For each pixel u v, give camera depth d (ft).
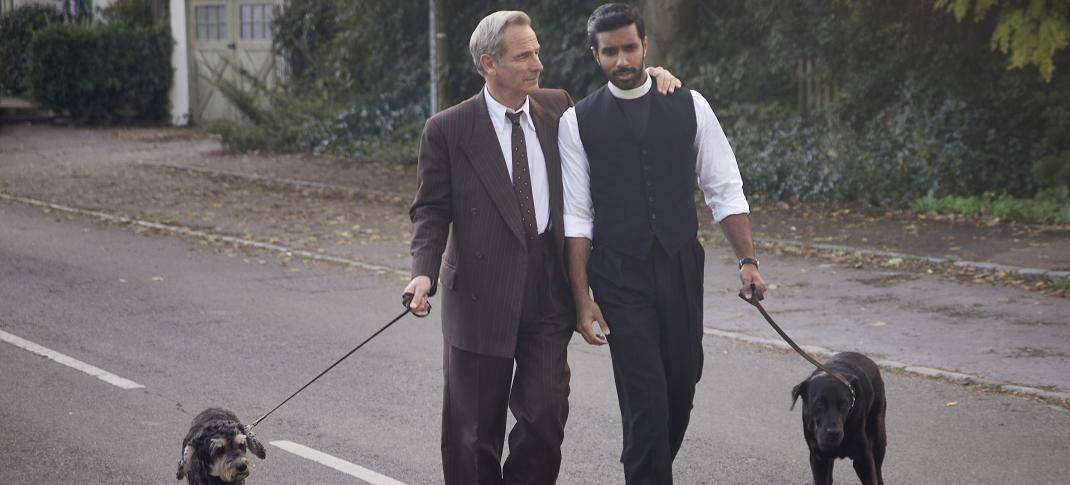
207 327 32.71
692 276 16.61
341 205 57.06
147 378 27.30
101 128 98.02
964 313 32.63
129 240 47.57
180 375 27.61
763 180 54.44
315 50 89.71
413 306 16.25
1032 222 45.98
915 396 25.20
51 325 32.65
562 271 16.67
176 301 36.24
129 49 98.99
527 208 16.49
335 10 88.79
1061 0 47.57
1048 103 52.29
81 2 106.93
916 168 51.98
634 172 16.30
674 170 16.44
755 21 62.54
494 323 16.43
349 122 78.59
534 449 16.57
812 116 59.88
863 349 29.19
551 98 17.12
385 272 41.14
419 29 78.43
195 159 75.66
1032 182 51.19
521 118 16.67
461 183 16.63
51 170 69.92
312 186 62.90
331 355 29.68
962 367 27.20
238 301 36.35
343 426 23.79
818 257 41.86
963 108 53.83
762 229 47.34
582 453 22.07
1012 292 35.01
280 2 92.17
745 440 22.66
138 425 23.75
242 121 84.23
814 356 28.78
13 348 29.99
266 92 84.74
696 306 16.71
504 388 16.92
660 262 16.37
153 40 99.71
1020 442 22.04
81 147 83.20
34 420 23.99
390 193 60.23
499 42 16.31
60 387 26.48
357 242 47.03
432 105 72.02
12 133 92.89
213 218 53.01
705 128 16.62
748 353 29.27
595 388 26.61
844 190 51.96
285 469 21.18
